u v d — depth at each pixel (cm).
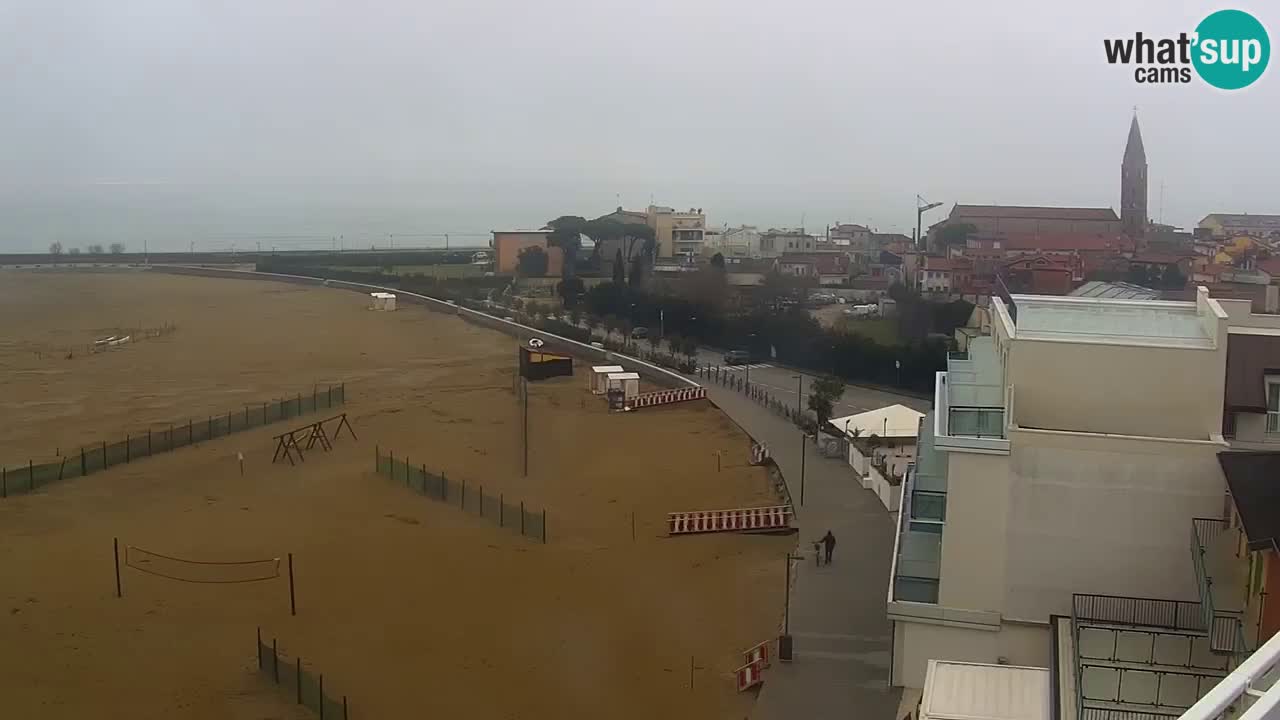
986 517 2739
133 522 4531
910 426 5659
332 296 16450
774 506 4909
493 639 3381
